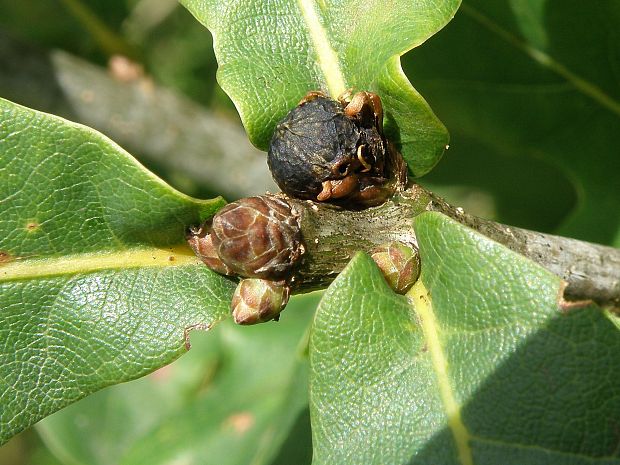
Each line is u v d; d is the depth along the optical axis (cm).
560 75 9
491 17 9
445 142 7
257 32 7
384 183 7
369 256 6
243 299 6
